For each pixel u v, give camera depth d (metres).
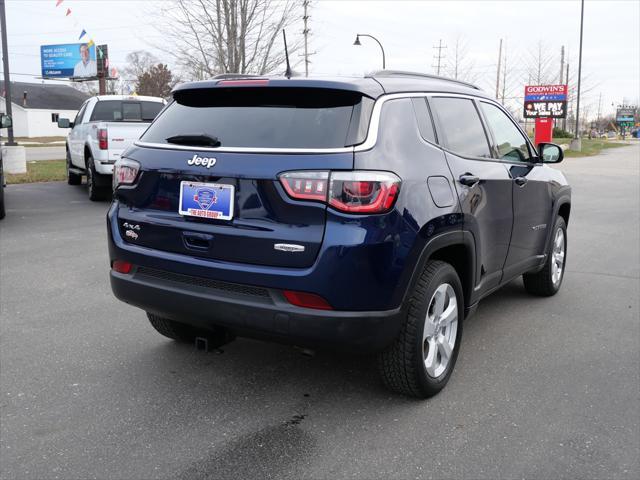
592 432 3.36
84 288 6.11
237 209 3.31
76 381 3.96
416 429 3.38
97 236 8.80
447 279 3.71
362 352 3.28
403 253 3.28
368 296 3.19
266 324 3.25
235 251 3.31
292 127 3.35
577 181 20.05
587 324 5.24
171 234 3.54
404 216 3.29
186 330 4.47
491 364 4.34
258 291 3.27
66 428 3.35
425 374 3.63
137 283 3.67
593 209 12.96
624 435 3.33
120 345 4.59
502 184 4.46
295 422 3.45
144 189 3.69
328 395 3.79
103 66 63.88
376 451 3.15
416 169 3.48
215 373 4.10
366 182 3.13
